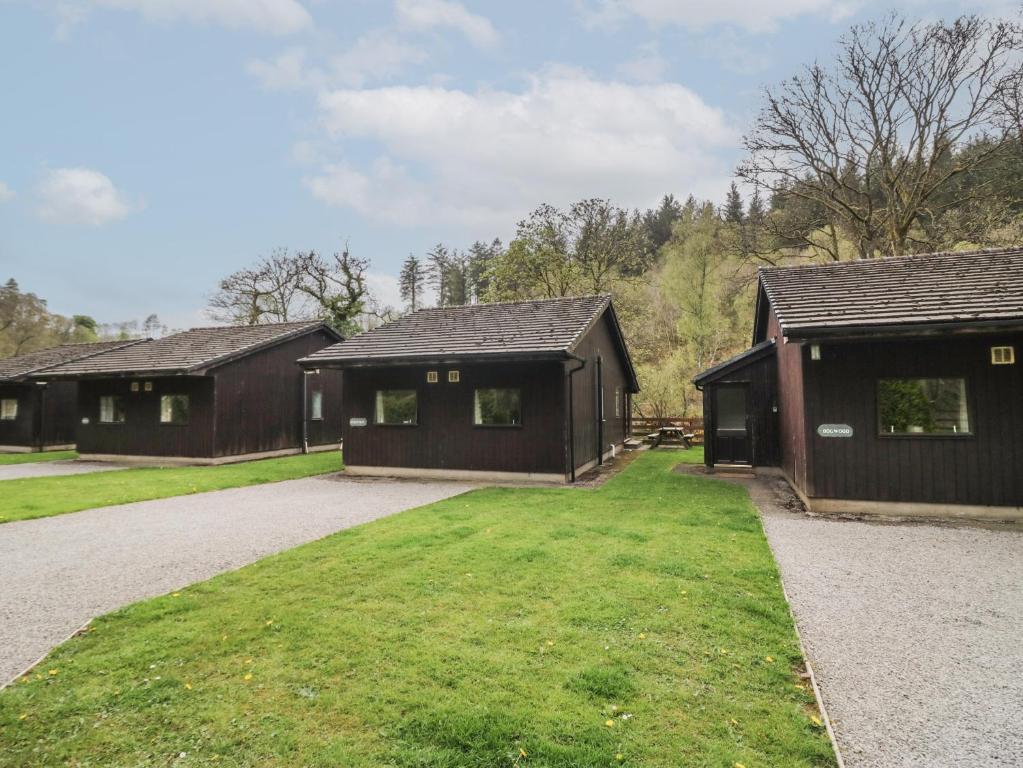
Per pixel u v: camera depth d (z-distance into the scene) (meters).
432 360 12.00
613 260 28.64
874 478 8.39
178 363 15.49
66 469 14.66
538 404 11.95
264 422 17.28
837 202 21.06
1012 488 7.87
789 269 11.34
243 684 3.33
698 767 2.55
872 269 10.45
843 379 8.60
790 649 3.78
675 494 9.91
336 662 3.57
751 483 11.35
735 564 5.61
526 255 28.20
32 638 4.03
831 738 2.80
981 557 6.04
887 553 6.21
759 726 2.89
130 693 3.24
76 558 6.07
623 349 18.48
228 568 5.69
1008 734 2.88
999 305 7.83
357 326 34.41
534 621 4.19
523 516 7.98
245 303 36.69
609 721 2.90
